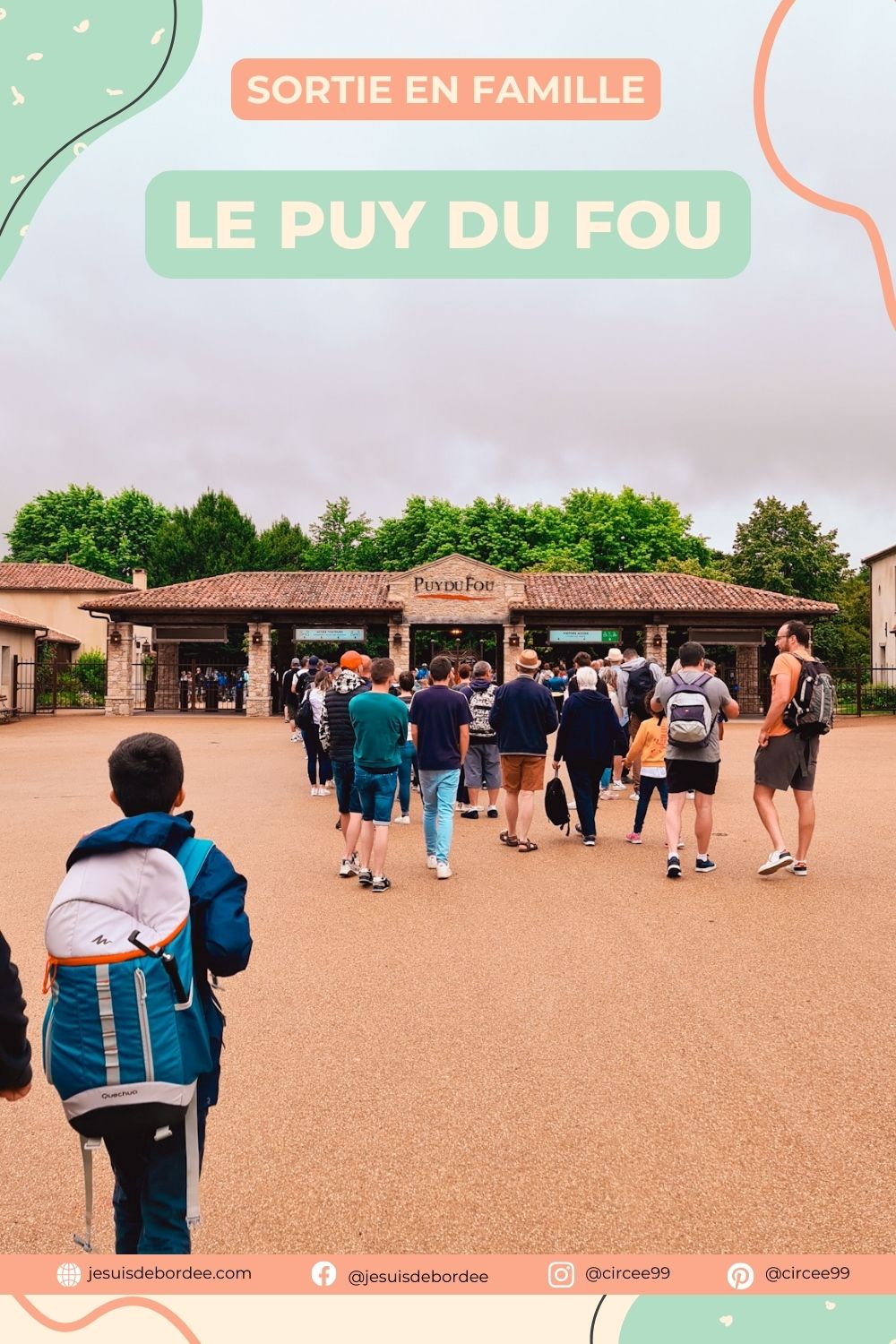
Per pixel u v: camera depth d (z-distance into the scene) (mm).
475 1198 3104
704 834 7852
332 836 9922
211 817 11188
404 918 6566
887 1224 2943
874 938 5938
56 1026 2227
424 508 63094
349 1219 2988
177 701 37281
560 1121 3625
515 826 9273
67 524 65312
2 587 48906
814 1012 4723
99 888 2273
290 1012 4773
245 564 58188
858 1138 3480
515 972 5355
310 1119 3658
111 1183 3293
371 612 33719
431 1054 4254
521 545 59250
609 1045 4336
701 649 7965
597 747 9172
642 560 59156
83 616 49250
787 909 6660
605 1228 2928
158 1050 2207
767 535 50375
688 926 6254
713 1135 3506
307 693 13094
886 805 11828
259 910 6785
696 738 7531
